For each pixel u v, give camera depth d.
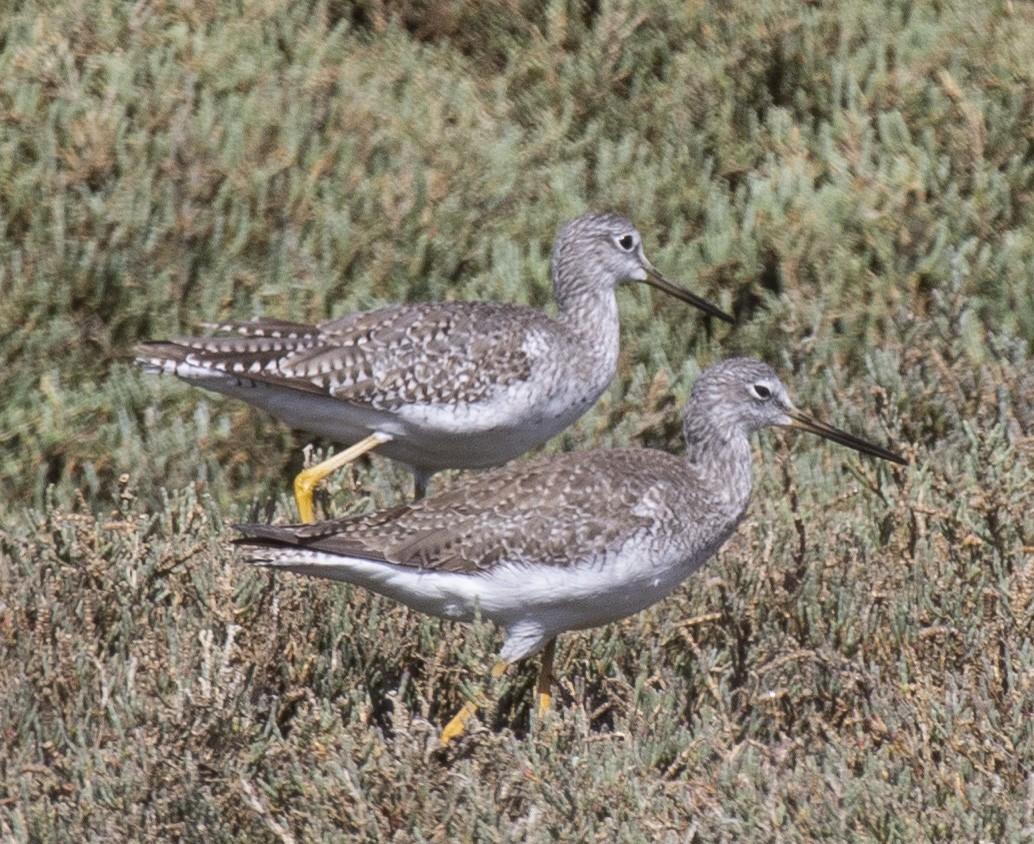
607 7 15.41
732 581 10.22
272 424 12.38
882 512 11.29
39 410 12.01
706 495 9.83
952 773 8.24
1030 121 14.59
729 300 13.60
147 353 10.98
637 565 9.30
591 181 14.70
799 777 8.23
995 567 10.32
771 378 10.25
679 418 12.81
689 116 15.11
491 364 11.12
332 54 15.17
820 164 14.63
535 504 9.23
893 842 7.83
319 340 11.12
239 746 8.35
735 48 15.31
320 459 12.52
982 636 9.36
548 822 7.93
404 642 9.98
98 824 7.96
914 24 15.63
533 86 15.37
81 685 9.05
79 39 14.27
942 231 13.90
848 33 15.47
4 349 12.21
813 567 10.40
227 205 13.21
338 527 9.17
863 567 10.45
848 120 14.77
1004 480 10.76
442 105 14.74
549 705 9.48
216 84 14.30
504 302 11.95
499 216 13.92
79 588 9.75
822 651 9.38
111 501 12.02
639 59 15.48
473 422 11.16
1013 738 8.46
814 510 11.31
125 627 9.56
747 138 15.20
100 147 13.09
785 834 7.78
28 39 14.22
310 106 14.22
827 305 13.57
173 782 8.05
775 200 14.18
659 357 13.26
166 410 12.34
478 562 9.16
